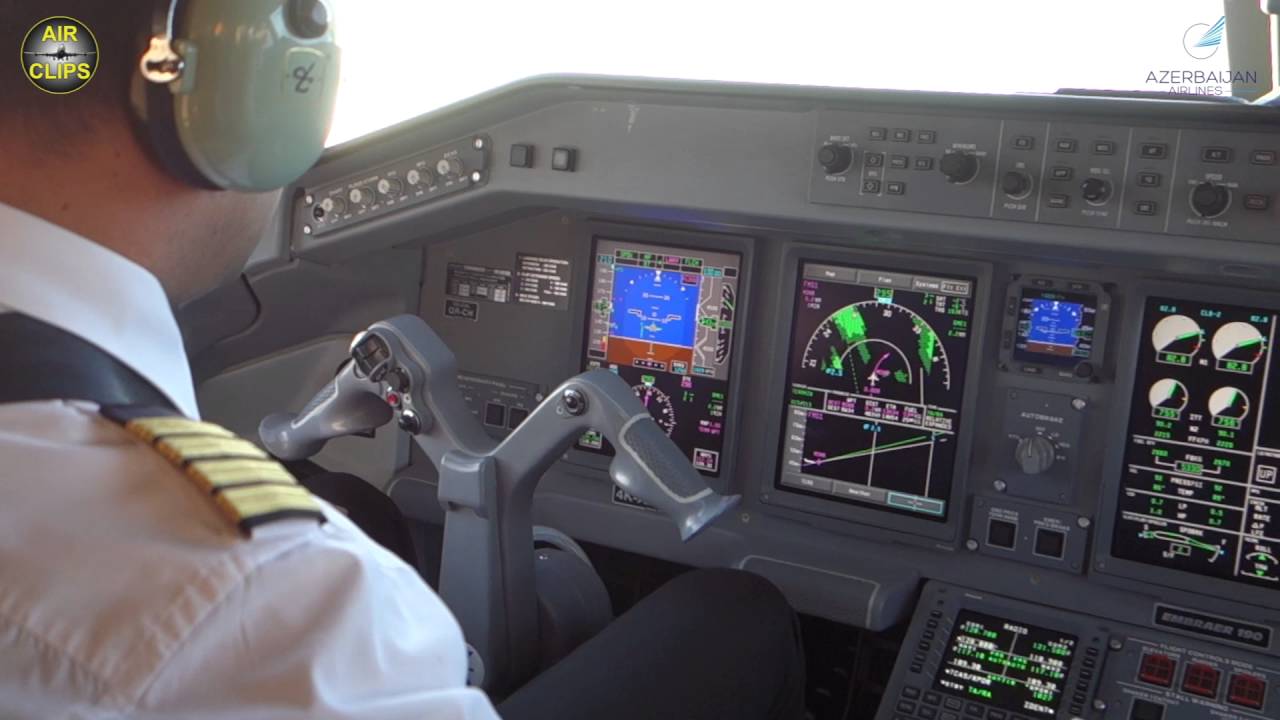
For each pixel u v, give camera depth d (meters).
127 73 0.64
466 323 2.82
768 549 2.52
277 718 0.55
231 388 2.94
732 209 2.22
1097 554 2.29
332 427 2.11
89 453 0.58
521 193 2.41
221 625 0.55
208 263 0.75
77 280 0.63
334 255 2.66
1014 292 2.33
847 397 2.46
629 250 2.62
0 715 0.53
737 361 2.54
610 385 1.92
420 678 0.61
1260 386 2.14
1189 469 2.20
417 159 2.50
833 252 2.44
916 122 2.06
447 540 2.05
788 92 2.11
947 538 2.40
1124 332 2.23
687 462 1.90
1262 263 1.86
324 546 0.59
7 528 0.55
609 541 2.66
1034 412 2.34
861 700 2.56
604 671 1.79
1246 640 2.19
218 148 0.69
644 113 2.27
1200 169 1.88
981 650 2.32
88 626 0.54
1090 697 2.21
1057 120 1.97
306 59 0.74
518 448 1.96
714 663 1.87
